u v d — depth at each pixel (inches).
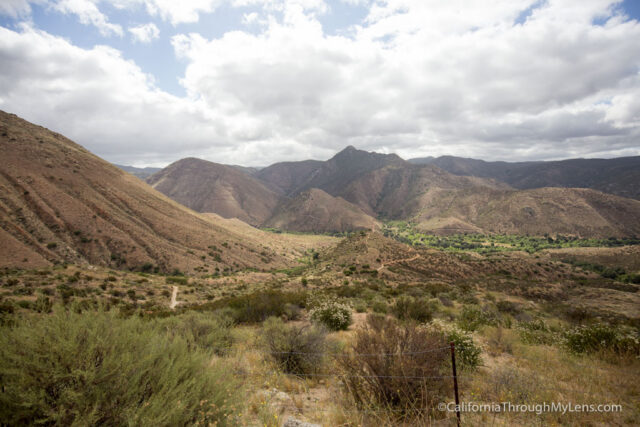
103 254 3479.3
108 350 104.8
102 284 1571.1
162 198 5703.7
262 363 231.5
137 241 3912.4
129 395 96.8
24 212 3390.7
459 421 135.6
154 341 120.7
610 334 309.7
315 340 256.4
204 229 5231.3
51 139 5226.4
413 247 4106.8
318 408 153.6
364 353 173.3
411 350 171.0
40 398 88.7
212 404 102.3
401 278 2536.9
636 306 1450.5
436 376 162.7
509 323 491.5
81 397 89.3
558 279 3166.8
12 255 2682.1
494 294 1153.4
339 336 346.3
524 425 145.3
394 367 157.4
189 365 116.8
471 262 3294.8
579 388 199.9
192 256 4178.2
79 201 4030.5
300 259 6643.7
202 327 277.1
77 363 95.8
